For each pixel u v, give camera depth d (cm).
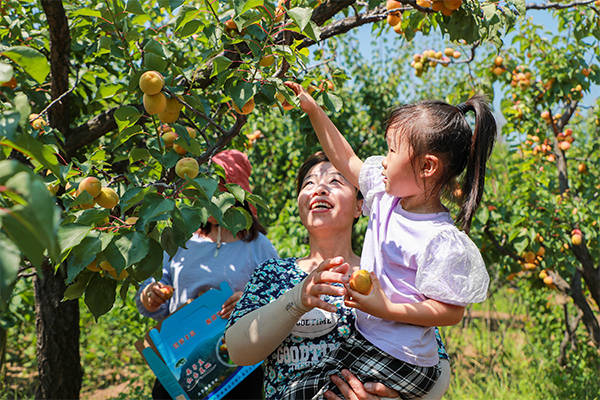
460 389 480
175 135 179
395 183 145
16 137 92
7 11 246
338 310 156
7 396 477
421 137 139
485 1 221
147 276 146
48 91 237
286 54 162
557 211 435
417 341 142
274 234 498
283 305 141
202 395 186
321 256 181
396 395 143
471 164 146
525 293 674
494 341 630
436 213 146
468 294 131
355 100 649
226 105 218
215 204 149
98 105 302
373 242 151
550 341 601
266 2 160
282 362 155
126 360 631
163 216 139
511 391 484
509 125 503
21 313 424
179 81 216
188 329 193
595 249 476
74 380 304
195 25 173
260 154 637
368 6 235
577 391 470
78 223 137
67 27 210
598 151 536
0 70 105
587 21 350
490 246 478
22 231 66
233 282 220
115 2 167
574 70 460
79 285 157
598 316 677
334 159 176
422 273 134
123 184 184
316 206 178
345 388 142
